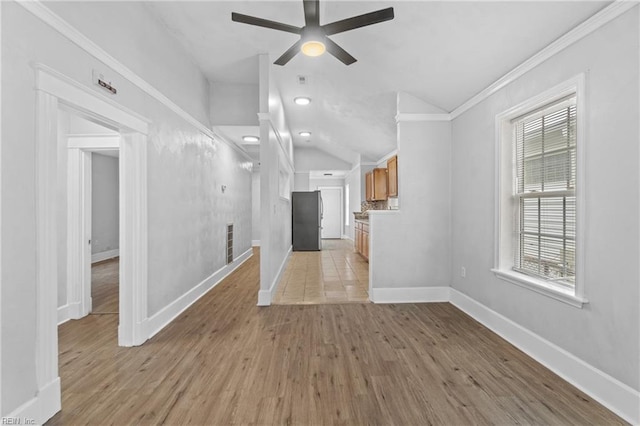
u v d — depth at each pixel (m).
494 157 2.77
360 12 2.57
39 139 1.58
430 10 2.31
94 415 1.67
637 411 1.57
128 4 2.42
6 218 1.43
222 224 4.96
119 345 2.53
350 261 6.50
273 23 2.14
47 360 1.63
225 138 5.03
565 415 1.65
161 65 2.94
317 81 4.27
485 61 2.55
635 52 1.58
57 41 1.72
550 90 2.12
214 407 1.74
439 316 3.20
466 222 3.28
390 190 5.98
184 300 3.45
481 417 1.65
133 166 2.49
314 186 11.59
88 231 3.29
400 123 3.62
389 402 1.78
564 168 2.15
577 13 1.80
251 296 3.96
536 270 2.43
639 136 1.56
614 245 1.69
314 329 2.87
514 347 2.47
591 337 1.83
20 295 1.50
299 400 1.80
